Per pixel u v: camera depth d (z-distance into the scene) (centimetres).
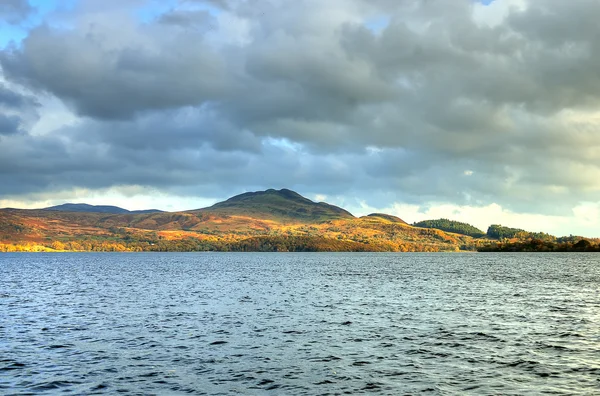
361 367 3475
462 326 5178
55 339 4400
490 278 13500
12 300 7638
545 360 3675
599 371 3369
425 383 3105
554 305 7075
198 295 8412
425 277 13988
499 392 2927
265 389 2983
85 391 2933
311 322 5397
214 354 3841
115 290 9462
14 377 3194
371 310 6444
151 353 3869
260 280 12488
